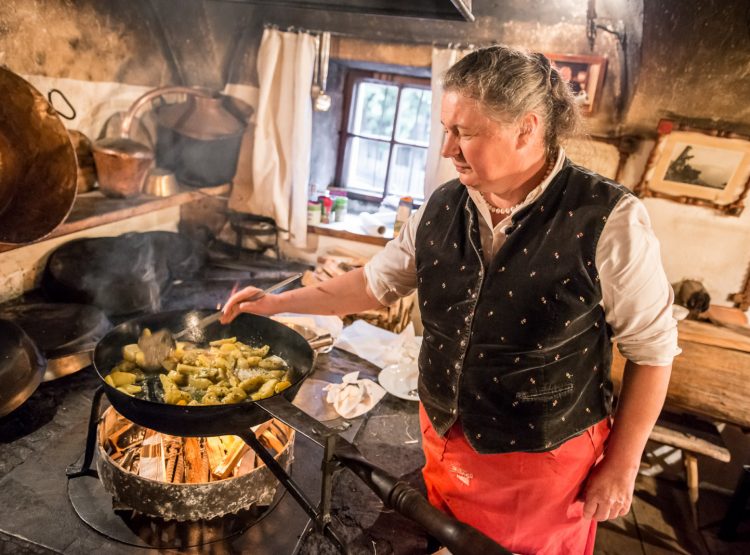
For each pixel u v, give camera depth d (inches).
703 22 83.9
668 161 97.7
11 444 65.9
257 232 121.0
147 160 95.2
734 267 99.8
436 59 103.2
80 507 57.5
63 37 90.9
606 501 43.9
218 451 59.8
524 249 40.7
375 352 92.6
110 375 52.3
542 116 37.6
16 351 65.6
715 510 94.3
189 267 112.3
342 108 125.3
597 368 44.1
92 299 89.3
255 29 113.2
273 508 59.2
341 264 111.0
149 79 112.2
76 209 87.8
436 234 45.8
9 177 69.7
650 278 39.0
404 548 57.2
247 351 60.2
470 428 46.3
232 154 121.0
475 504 49.7
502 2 97.1
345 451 36.9
